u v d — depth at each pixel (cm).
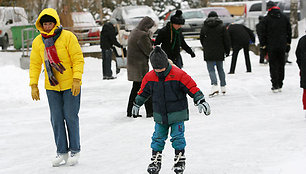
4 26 4634
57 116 1061
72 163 1077
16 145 1353
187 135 1323
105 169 1032
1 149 1307
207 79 2658
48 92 1059
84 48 3953
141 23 1628
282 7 4944
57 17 1039
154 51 906
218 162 1026
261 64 3322
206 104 904
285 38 1981
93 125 1581
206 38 2036
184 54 3944
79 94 1070
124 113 1778
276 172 923
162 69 912
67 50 1044
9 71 2355
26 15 4919
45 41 1036
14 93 2164
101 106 1972
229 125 1426
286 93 2006
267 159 1024
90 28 4053
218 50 2017
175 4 6925
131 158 1120
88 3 4978
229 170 959
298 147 1106
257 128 1355
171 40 1728
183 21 1728
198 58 3844
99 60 3697
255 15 5300
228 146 1166
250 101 1852
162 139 946
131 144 1273
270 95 1977
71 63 1053
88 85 2681
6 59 3722
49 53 1031
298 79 2450
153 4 6875
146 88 944
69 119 1063
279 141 1179
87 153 1205
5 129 1585
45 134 1495
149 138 1331
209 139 1255
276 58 2012
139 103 954
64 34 1043
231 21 4659
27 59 3488
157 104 930
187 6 6938
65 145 1079
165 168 1009
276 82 2023
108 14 6312
